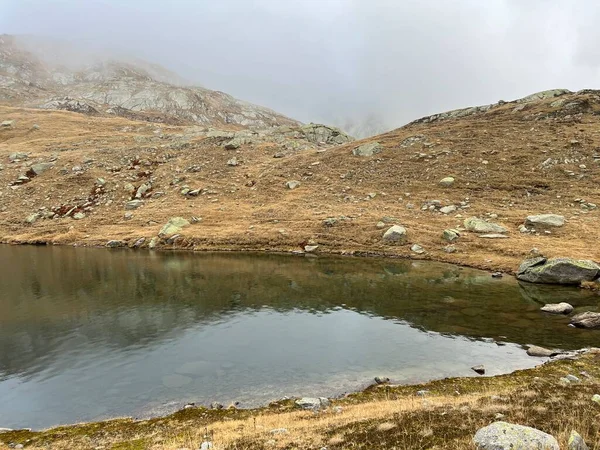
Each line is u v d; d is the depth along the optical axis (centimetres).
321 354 2402
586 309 3005
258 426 1466
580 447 916
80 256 5666
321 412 1620
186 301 3591
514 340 2475
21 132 12781
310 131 13300
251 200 7481
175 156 9806
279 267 4769
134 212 7450
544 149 7131
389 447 1106
